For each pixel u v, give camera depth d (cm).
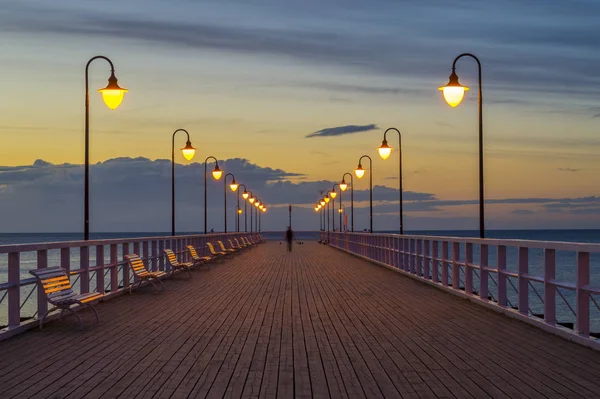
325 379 760
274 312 1338
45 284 1112
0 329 1056
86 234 1664
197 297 1627
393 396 687
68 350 931
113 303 1503
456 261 1670
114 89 1655
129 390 707
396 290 1788
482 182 1742
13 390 705
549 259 1084
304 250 4888
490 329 1108
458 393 695
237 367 822
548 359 856
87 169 1684
